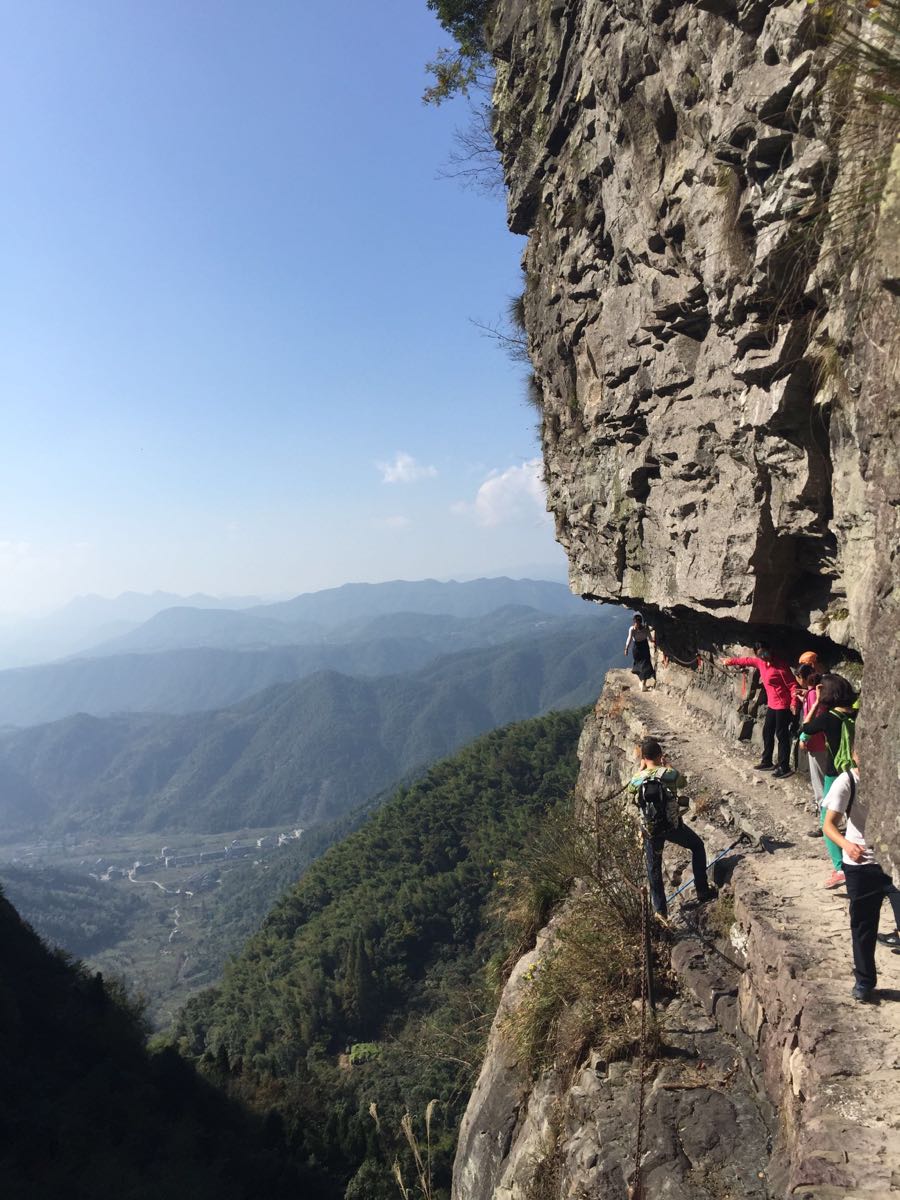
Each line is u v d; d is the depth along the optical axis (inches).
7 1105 965.2
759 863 237.6
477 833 3294.8
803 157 209.8
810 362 239.0
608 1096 195.5
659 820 239.0
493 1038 312.5
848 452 223.5
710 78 261.0
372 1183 1045.8
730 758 376.8
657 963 233.3
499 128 575.8
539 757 3700.8
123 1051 1327.5
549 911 345.4
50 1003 1314.0
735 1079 182.7
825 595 305.7
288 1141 1342.3
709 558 353.4
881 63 125.8
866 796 140.7
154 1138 1071.6
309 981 2682.1
